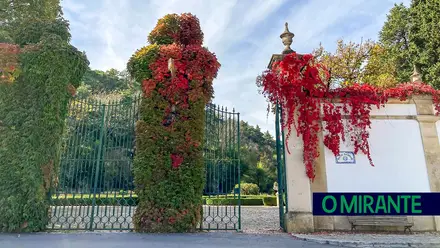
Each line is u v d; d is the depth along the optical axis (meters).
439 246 5.28
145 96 7.25
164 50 7.54
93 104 7.69
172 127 7.06
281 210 7.46
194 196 6.76
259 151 40.06
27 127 6.64
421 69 19.12
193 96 7.27
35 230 6.35
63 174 7.08
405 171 7.08
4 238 5.57
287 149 7.20
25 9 11.12
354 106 7.36
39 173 6.52
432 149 7.21
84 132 7.51
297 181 7.00
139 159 6.82
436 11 18.66
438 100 7.51
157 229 6.43
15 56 6.81
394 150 7.20
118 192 8.31
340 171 7.06
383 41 23.16
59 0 12.16
